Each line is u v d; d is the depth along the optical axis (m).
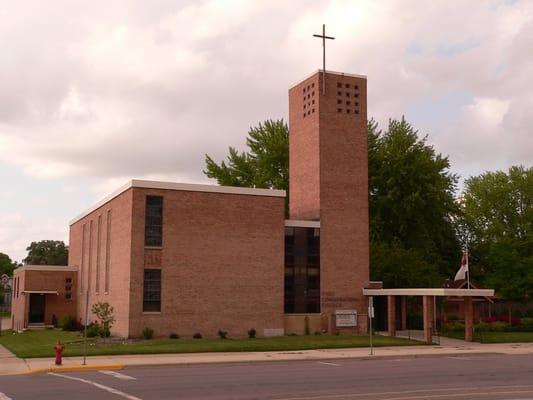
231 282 42.62
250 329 42.66
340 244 46.53
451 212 67.81
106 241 47.22
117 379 23.05
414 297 58.56
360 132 48.09
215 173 71.50
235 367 27.91
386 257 54.50
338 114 47.59
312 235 45.94
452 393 18.56
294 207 49.53
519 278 58.56
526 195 80.19
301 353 34.03
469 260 71.38
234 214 43.28
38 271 57.59
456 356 33.78
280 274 44.09
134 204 40.81
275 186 68.19
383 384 20.92
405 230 63.09
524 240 69.56
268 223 44.22
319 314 45.44
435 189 63.12
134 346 35.09
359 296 46.62
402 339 41.75
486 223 81.94
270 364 29.42
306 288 45.28
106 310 40.34
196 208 42.31
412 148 63.69
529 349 37.62
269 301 43.53
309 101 48.28
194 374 24.61
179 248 41.53
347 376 23.50
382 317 48.91
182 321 41.00
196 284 41.66
